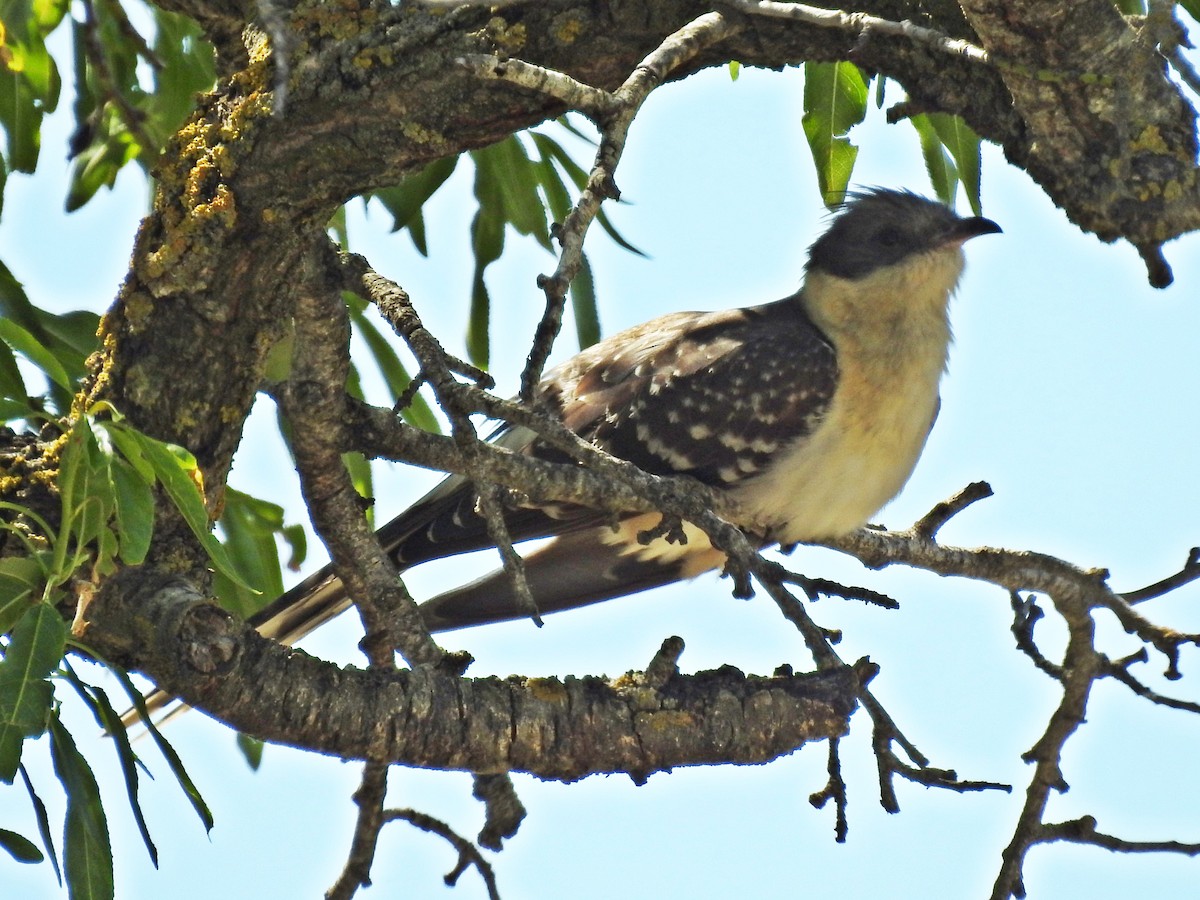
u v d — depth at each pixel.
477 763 6.68
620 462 6.90
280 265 7.16
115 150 10.15
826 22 6.55
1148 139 6.30
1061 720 9.35
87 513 6.05
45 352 6.32
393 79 6.70
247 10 7.25
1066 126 6.39
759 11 6.65
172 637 6.39
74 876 6.07
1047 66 6.21
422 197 10.30
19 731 5.55
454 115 6.77
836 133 10.69
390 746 6.61
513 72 6.04
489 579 10.59
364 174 6.95
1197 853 8.56
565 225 6.07
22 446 7.09
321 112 6.80
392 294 7.45
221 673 6.40
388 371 10.81
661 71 6.29
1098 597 9.49
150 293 7.16
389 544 10.56
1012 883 9.02
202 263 7.04
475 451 6.97
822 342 11.12
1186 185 6.29
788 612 6.80
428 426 10.95
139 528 5.91
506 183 10.81
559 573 10.83
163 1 7.51
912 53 6.97
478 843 8.73
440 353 7.16
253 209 7.00
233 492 10.45
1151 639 9.56
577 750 6.71
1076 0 5.95
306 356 7.78
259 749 10.42
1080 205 6.55
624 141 6.21
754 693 6.84
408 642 7.64
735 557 6.77
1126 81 6.20
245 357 7.33
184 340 7.20
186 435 7.32
